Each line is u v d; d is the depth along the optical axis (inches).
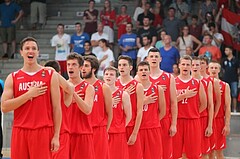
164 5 1748.3
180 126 948.6
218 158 1063.0
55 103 624.7
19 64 1713.8
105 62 1470.2
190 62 954.1
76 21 1854.1
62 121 697.6
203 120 985.5
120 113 815.1
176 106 896.3
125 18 1643.7
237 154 1237.1
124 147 819.4
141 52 1470.2
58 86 627.8
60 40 1577.3
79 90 723.4
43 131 618.8
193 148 950.4
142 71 855.7
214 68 1005.8
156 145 863.1
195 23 1577.3
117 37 1705.2
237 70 1435.8
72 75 721.0
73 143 726.5
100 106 763.4
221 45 1567.4
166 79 891.4
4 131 1305.4
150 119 860.6
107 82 808.3
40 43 1784.0
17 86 617.9
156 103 868.0
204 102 965.8
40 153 618.8
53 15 1910.7
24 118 618.8
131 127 845.2
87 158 727.1
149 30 1530.5
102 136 765.3
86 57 761.0
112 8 1838.1
